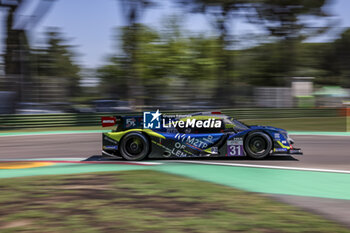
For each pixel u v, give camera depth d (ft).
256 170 20.70
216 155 23.70
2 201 14.69
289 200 14.60
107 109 60.85
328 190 16.25
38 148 32.60
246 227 11.34
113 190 16.30
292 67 97.25
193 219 12.14
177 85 66.85
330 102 80.94
